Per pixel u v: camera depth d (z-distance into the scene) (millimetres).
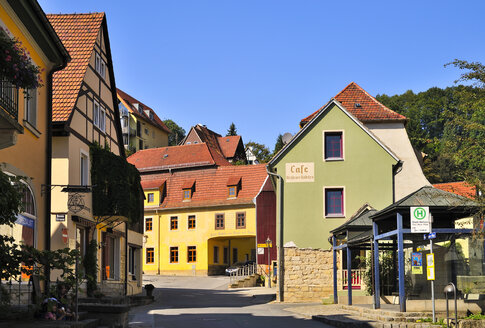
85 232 24203
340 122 28812
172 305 26250
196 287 41625
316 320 17781
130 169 26078
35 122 17094
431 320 15258
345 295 24422
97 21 26047
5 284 13719
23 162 16250
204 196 56406
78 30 25703
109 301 22438
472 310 16344
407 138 33000
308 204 28250
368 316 17125
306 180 28438
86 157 23984
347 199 28219
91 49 24703
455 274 18609
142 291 35125
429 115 73125
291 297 26812
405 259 20281
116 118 28375
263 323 16719
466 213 17156
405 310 16016
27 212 16562
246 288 40594
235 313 20484
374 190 28219
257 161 93500
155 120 93812
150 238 58000
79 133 22969
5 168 14961
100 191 24484
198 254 55625
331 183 28391
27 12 15250
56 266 12609
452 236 18469
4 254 11969
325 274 26953
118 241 29125
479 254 18438
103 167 24641
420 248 19562
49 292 13148
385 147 28375
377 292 17625
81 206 21375
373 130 33094
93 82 24953
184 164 59312
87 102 24078
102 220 24844
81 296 22516
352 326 15266
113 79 27672
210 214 55688
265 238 46438
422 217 15555
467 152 15359
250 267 48125
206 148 60469
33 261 12398
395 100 81188
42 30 16391
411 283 19641
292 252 27078
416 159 32719
